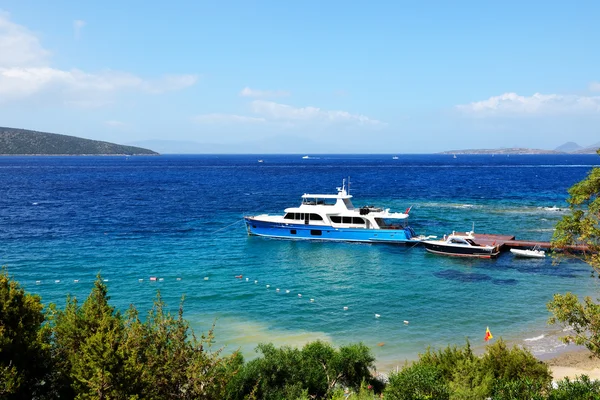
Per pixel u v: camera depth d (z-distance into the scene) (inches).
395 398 781.3
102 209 3538.4
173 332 706.2
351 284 1728.6
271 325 1327.5
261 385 829.2
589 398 765.3
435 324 1343.5
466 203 4042.8
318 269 1943.9
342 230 2471.7
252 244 2420.0
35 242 2322.8
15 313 681.0
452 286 1711.4
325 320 1368.1
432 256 2204.7
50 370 721.6
